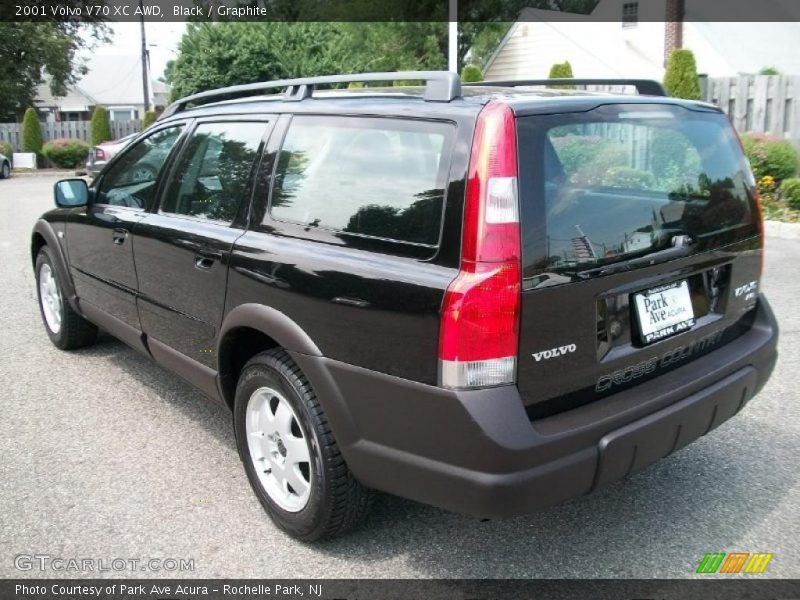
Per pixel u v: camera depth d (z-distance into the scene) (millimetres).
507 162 2369
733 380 3018
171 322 3787
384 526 3219
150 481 3609
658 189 2873
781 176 10305
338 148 2920
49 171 28453
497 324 2328
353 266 2660
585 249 2521
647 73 23219
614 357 2650
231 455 3887
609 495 3447
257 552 3041
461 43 32906
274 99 3451
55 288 5422
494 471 2338
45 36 38281
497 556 3002
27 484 3574
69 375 5027
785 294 6605
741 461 3740
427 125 2594
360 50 28438
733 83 12109
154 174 4098
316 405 2838
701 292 3061
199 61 25531
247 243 3145
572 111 2592
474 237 2348
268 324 2959
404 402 2506
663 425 2680
